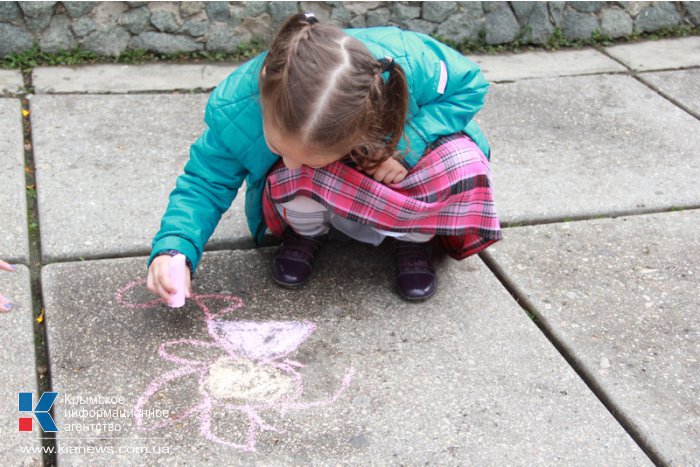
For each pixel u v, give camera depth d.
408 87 1.61
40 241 1.96
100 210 2.09
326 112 1.37
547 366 1.68
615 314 1.85
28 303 1.77
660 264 2.03
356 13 3.04
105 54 2.89
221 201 1.75
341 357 1.68
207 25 2.94
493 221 1.78
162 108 2.64
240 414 1.53
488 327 1.79
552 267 2.00
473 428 1.52
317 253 1.95
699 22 3.38
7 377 1.57
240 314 1.78
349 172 1.69
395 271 1.92
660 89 2.98
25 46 2.81
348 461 1.44
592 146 2.57
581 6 3.26
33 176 2.23
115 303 1.79
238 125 1.64
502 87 2.93
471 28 3.17
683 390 1.64
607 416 1.57
